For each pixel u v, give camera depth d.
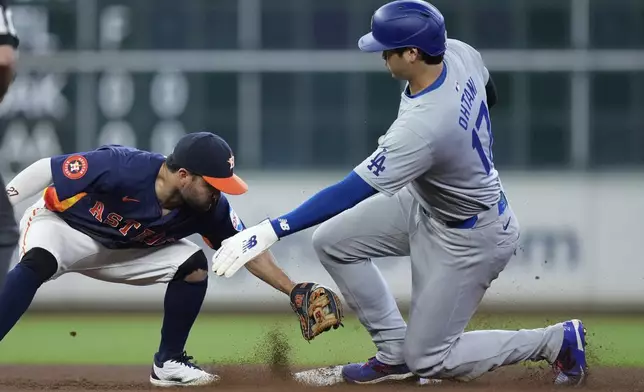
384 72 45.06
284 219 15.99
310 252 41.88
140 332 35.25
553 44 45.03
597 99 45.03
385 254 18.34
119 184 16.80
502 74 45.22
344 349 27.97
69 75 45.38
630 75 44.91
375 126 45.09
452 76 16.31
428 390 17.48
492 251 17.23
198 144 16.58
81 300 43.31
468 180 16.48
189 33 45.25
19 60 45.25
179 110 45.34
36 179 16.95
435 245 17.27
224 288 42.78
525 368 20.64
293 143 45.22
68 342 32.34
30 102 45.38
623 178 44.59
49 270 17.08
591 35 44.94
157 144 45.44
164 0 45.25
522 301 43.66
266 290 42.91
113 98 45.44
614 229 44.28
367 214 18.05
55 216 17.55
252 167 45.31
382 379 18.52
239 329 35.41
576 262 44.12
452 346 17.61
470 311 17.56
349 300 18.53
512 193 44.66
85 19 45.25
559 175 45.03
